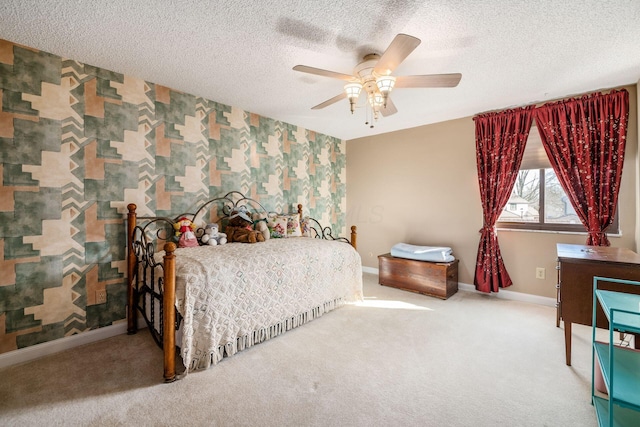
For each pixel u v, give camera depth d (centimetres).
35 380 175
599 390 162
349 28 182
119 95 244
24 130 201
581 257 187
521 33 186
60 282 216
